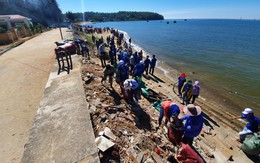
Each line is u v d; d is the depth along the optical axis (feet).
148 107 27.99
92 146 14.88
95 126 18.66
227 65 66.69
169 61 72.90
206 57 81.05
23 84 32.19
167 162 15.87
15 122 20.90
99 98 25.18
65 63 41.27
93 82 31.42
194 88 30.01
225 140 23.71
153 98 31.89
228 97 38.60
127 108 24.67
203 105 34.42
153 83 44.19
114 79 36.68
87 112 20.34
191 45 117.91
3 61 48.80
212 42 133.90
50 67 41.37
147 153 16.19
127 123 20.36
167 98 34.32
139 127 20.83
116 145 15.56
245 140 21.11
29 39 93.76
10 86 31.50
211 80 50.03
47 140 15.81
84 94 25.12
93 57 58.70
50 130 17.20
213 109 32.96
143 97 32.35
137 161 14.82
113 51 54.08
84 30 156.25
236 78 51.78
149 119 23.56
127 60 46.14
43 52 58.34
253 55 85.76
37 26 152.15
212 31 256.32
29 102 25.59
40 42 80.69
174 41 138.82
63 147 14.89
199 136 23.66
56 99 23.88
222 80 50.03
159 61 72.43
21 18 146.72
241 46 114.52
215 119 29.48
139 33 208.54
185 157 15.60
